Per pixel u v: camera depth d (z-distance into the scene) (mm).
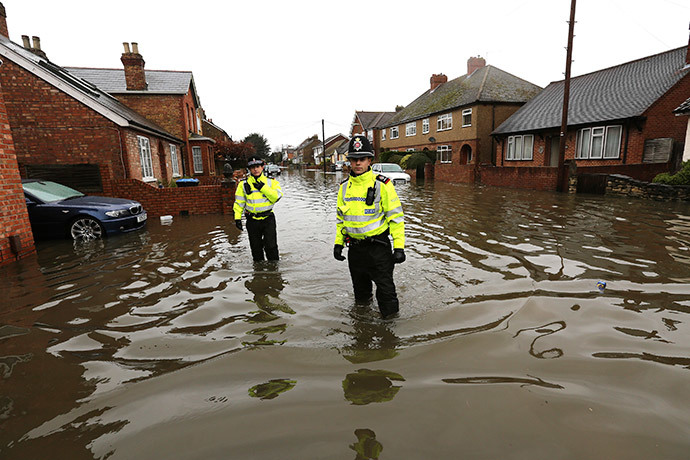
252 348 2875
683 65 15656
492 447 1819
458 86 29141
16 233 5773
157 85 20500
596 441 1847
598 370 2488
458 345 2855
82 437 1959
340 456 1779
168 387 2396
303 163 77750
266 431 1970
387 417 2057
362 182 3252
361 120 47250
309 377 2469
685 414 2043
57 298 4059
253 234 5266
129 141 12039
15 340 3104
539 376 2428
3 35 13016
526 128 20297
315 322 3324
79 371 2613
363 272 3430
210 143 23047
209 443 1893
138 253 6098
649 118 14758
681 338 2916
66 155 11336
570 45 14289
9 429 2033
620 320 3248
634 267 4738
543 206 10750
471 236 6891
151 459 1799
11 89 10875
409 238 6836
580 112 17938
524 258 5285
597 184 13523
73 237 7320
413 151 31125
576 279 4332
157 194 10844
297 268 5039
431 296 3887
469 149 26656
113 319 3488
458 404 2154
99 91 15703
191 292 4176
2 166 5559
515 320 3281
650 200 11766
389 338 2998
